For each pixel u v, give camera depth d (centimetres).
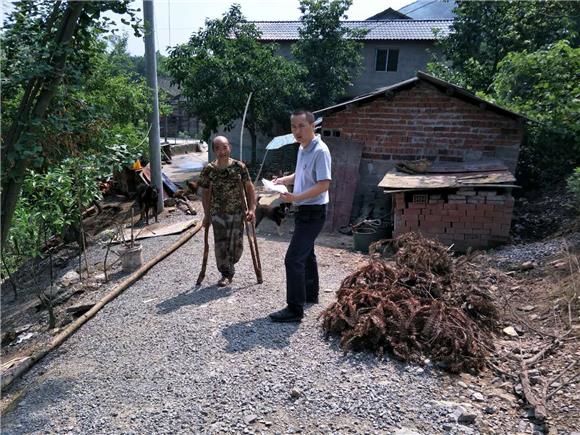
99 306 495
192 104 1559
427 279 419
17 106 394
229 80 1467
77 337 436
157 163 935
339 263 621
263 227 837
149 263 614
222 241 508
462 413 286
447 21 2062
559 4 1202
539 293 478
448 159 851
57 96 400
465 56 1513
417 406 298
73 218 692
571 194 796
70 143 462
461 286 427
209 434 278
